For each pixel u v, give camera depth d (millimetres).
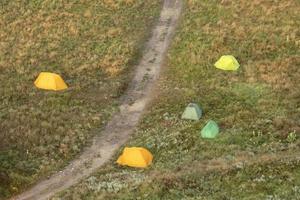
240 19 187250
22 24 191875
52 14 198500
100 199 98688
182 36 178625
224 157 112188
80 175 117438
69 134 132500
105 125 137375
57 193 109375
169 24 189875
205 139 124375
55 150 126500
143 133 132250
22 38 182500
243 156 110938
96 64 165500
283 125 125812
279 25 181250
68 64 166250
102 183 107875
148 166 116250
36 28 189000
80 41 180000
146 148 124062
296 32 175125
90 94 151125
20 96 149250
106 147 128250
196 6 199250
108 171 117000
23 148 126688
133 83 156625
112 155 124812
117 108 144375
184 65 161875
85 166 120938
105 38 181250
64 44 178500
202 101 142875
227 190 92562
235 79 151875
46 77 153625
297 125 125375
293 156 106562
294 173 96062
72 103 146375
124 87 154125
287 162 100938
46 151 125500
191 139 125250
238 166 101312
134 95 150875
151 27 188125
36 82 154500
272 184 91938
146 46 176250
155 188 97438
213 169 102688
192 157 116375
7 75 160625
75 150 126688
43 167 119750
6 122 135750
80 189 107062
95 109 144250
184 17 192750
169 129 131750
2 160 121000
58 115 140625
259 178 94938
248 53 165375
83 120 138500
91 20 193250
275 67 156125
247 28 179750
